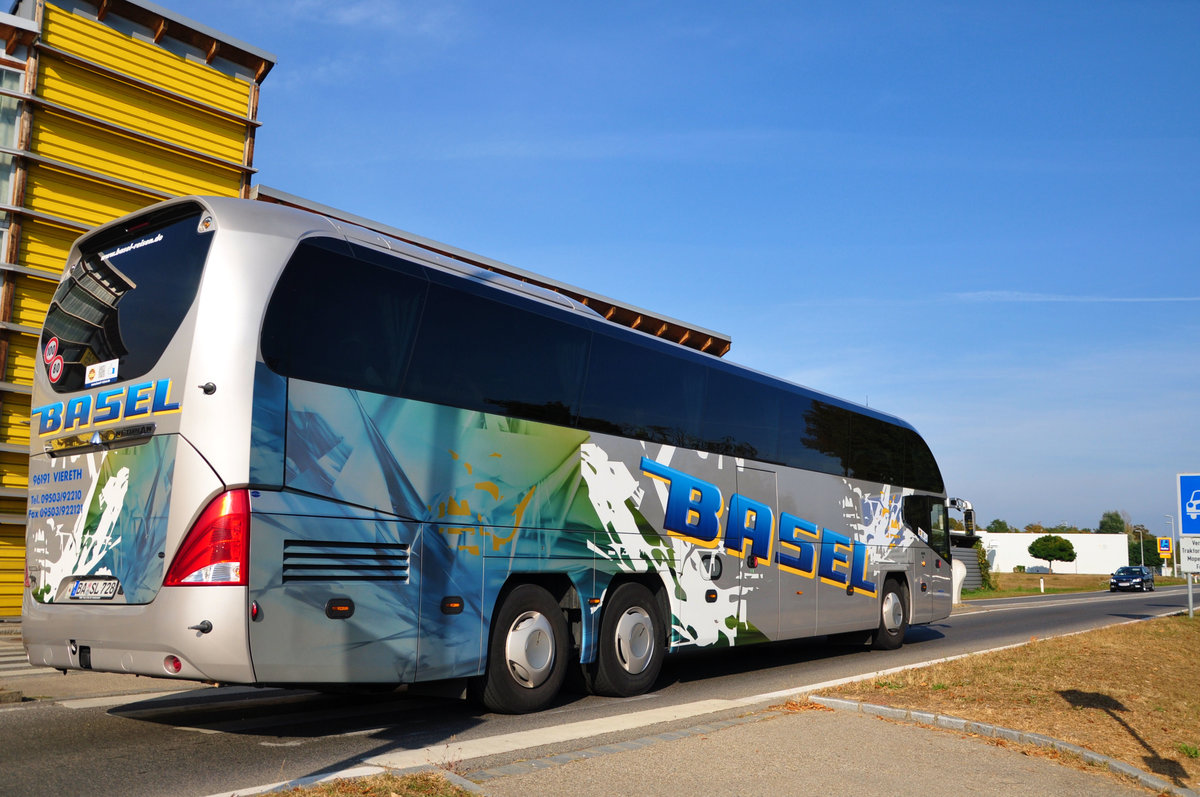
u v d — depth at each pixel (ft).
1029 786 19.88
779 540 41.39
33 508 24.47
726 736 23.57
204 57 59.52
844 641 50.24
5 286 50.57
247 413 21.15
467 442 26.61
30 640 23.61
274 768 19.81
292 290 22.61
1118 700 31.30
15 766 19.56
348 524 22.89
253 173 60.85
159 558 20.81
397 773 18.74
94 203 53.98
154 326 22.43
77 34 53.72
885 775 20.18
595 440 31.55
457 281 27.27
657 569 33.76
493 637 27.22
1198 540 75.92
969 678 34.12
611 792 18.04
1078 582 262.06
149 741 22.63
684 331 86.74
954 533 59.36
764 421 41.60
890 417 53.52
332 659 22.15
